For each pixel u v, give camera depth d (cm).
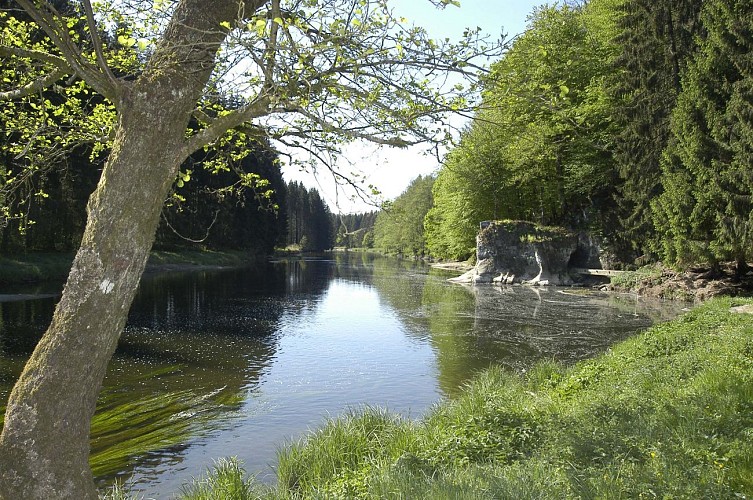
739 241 2297
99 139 577
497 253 3881
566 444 580
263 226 7688
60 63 431
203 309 2394
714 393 694
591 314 2219
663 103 2883
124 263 331
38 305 2308
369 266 6531
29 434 312
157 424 940
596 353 1488
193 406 1045
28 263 3419
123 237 330
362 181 493
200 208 5522
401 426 775
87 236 332
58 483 313
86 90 635
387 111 391
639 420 628
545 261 3619
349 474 630
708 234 2511
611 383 895
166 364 1376
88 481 329
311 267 6194
